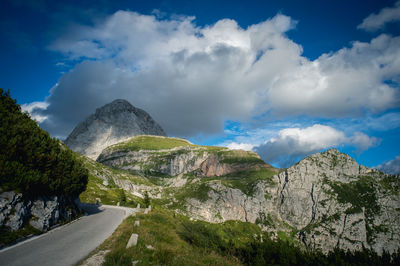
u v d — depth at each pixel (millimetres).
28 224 20422
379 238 161125
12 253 14445
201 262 17141
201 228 29781
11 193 19312
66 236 20781
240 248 22297
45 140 29078
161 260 15414
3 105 26719
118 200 80938
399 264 15094
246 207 192000
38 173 23203
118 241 19312
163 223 35781
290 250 19375
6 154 20938
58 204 27500
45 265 12742
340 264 16297
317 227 171000
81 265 13219
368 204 185000
